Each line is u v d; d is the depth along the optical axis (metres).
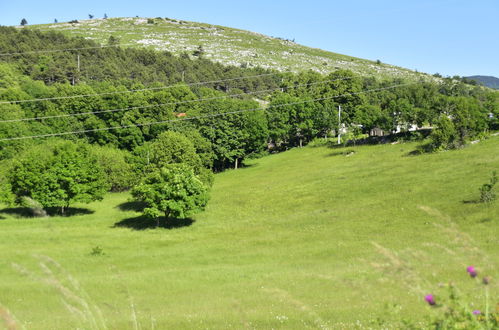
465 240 5.45
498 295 7.06
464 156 59.88
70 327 13.76
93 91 96.75
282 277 23.20
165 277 26.14
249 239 40.00
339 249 31.34
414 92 92.06
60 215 55.75
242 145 94.00
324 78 136.00
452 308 5.36
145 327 13.20
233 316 14.20
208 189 54.34
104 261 31.20
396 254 5.36
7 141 78.62
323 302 13.84
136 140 93.12
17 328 5.39
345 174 64.62
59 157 56.78
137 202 63.88
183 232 46.25
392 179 55.34
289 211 50.28
